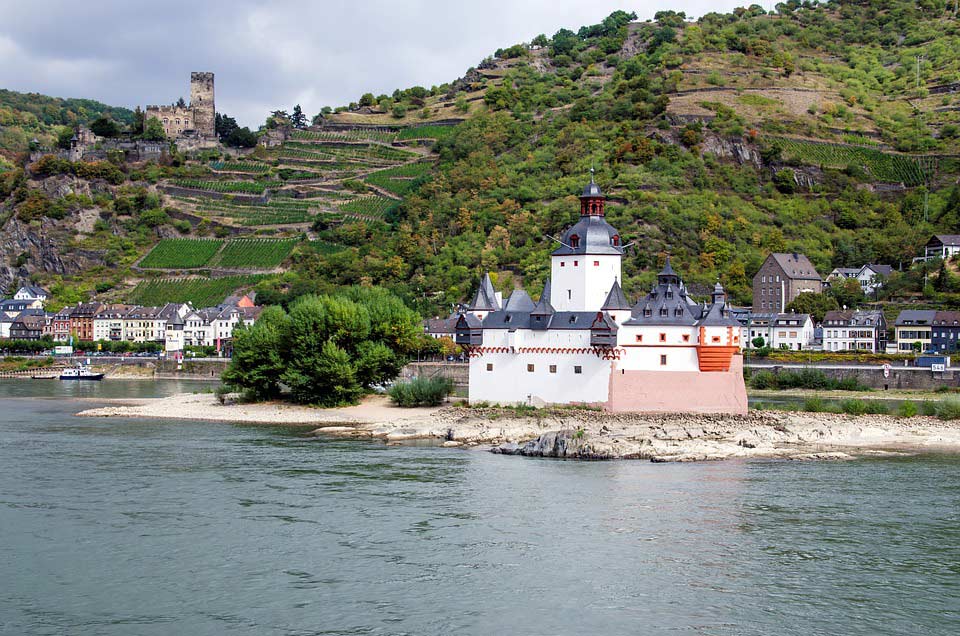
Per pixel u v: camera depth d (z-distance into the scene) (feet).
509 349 495.00
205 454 394.93
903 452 408.46
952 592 222.28
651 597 218.59
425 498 306.55
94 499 304.91
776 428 445.78
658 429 429.79
